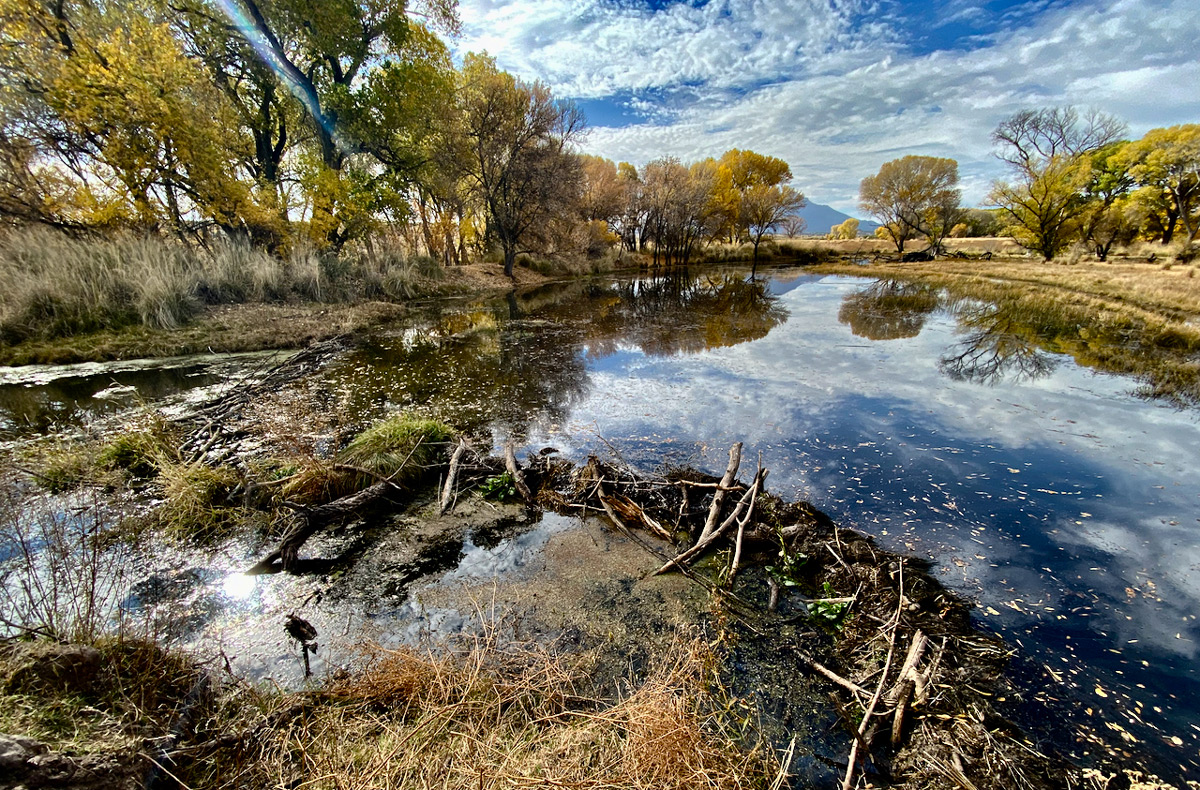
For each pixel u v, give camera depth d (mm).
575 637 2951
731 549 3797
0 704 1788
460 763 1928
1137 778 2111
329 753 2016
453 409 6711
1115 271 21203
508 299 18656
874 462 5133
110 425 5555
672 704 2160
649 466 5027
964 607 3174
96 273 9609
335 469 4465
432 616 3105
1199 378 7730
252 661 2715
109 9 12039
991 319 13562
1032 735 2314
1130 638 2916
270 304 12641
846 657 2834
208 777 1945
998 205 30484
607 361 9375
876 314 14742
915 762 2178
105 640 2350
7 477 4062
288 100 15984
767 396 7191
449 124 19562
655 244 34125
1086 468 4992
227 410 6184
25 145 10242
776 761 2215
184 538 3770
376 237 20266
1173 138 26828
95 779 1642
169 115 11133
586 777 1932
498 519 4223
